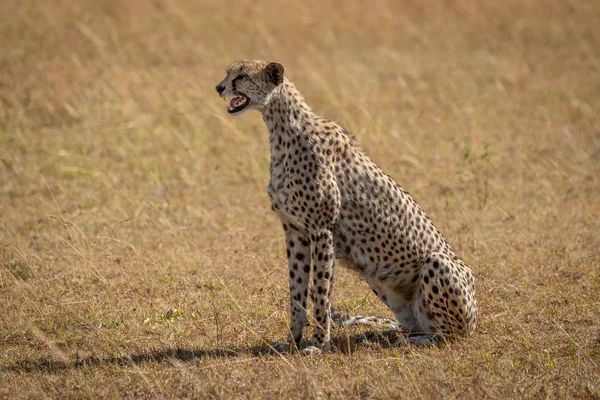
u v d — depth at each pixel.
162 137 17.02
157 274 11.06
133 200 13.77
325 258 8.71
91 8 25.38
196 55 22.69
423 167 15.44
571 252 11.70
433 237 9.30
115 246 12.12
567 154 16.41
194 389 7.73
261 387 7.79
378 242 8.98
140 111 18.25
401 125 17.91
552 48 24.80
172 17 25.45
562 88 20.84
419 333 9.15
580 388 7.58
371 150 15.98
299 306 9.02
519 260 11.43
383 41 25.23
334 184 8.71
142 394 7.75
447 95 20.30
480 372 7.99
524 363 8.28
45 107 18.36
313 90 20.09
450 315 8.79
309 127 8.77
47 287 10.63
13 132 17.12
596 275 10.83
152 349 8.91
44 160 15.91
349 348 8.58
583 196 14.19
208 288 10.66
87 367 8.38
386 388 7.64
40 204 13.95
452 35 25.89
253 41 24.33
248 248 12.20
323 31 25.48
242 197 14.46
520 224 12.94
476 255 11.71
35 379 8.15
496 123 18.30
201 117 17.98
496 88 20.97
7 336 9.30
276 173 8.95
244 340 9.18
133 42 23.08
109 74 19.88
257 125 17.94
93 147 16.55
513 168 15.70
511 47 24.78
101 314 9.88
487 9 27.62
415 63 23.14
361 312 10.16
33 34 22.98
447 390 7.60
